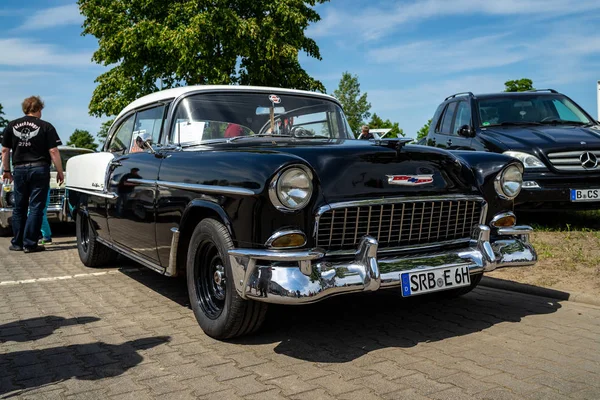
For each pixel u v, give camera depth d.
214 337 3.55
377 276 3.17
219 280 3.48
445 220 3.62
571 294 4.34
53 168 9.91
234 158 3.39
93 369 3.11
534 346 3.33
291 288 2.97
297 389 2.76
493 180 3.79
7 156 7.46
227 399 2.66
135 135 5.14
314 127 4.71
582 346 3.31
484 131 7.58
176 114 4.48
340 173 3.26
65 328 3.90
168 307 4.43
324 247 3.20
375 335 3.61
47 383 2.92
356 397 2.65
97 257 6.05
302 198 3.07
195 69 18.39
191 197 3.63
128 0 20.52
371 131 4.78
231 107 4.46
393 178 3.39
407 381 2.83
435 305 4.34
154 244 4.24
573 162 6.63
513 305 4.28
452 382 2.80
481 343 3.40
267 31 19.45
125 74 20.31
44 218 7.73
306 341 3.51
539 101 8.21
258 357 3.24
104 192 5.18
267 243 3.07
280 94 4.73
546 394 2.64
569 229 7.02
